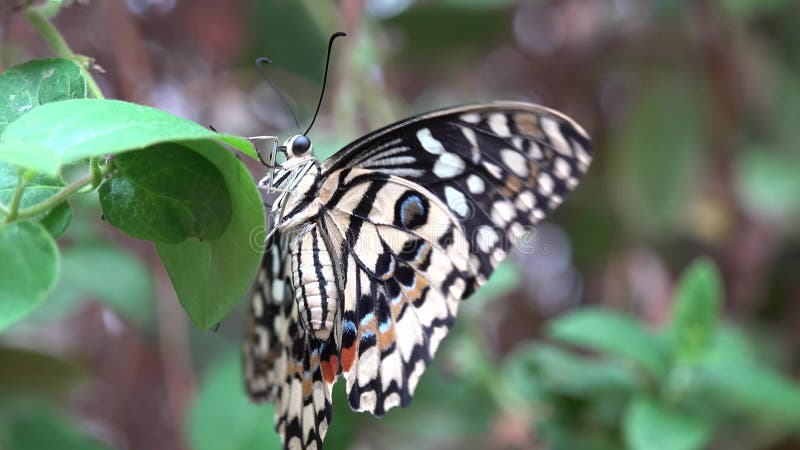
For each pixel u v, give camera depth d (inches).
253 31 16.2
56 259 10.2
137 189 10.9
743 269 16.8
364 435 15.4
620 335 13.3
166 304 15.0
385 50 16.0
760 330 16.9
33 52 13.4
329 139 14.6
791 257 17.2
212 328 11.1
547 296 17.6
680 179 16.5
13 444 12.7
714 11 16.7
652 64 16.9
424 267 12.5
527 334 17.3
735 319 16.8
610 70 17.1
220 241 11.0
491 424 14.9
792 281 17.2
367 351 12.4
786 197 16.3
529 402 14.0
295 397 12.3
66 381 14.5
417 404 14.7
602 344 13.1
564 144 12.2
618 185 16.7
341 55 15.1
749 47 16.8
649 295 16.6
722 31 16.7
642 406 12.9
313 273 12.1
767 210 16.5
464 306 14.1
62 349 15.1
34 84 10.9
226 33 16.3
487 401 14.4
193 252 11.1
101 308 15.6
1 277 10.2
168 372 14.9
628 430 13.0
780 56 16.9
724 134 16.8
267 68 16.3
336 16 15.2
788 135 16.7
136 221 10.9
